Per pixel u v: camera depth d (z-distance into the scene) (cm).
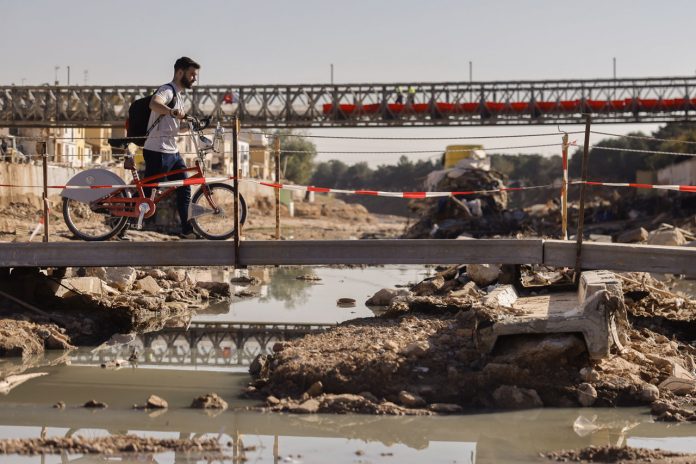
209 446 827
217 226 1391
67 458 784
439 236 4569
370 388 997
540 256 1435
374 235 5881
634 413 954
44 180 1441
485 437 869
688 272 1329
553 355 998
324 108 5497
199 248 1391
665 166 9156
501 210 4978
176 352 1357
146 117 1283
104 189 1327
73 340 1425
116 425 909
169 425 909
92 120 5381
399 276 2828
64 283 1620
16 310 1466
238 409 970
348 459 797
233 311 1838
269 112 5456
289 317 1744
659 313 1434
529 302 1272
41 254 1418
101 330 1512
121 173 3369
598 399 980
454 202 4806
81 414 953
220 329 1583
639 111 5525
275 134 1488
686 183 7238
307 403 961
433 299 1457
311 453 816
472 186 5081
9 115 5388
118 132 6931
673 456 787
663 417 931
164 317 1727
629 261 1373
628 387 991
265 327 1611
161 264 1397
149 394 1055
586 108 5503
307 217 9300
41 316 1456
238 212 1370
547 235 4222
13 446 802
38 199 4547
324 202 11062
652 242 2891
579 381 997
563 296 1349
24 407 982
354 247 1429
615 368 1032
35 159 4978
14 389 1078
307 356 1080
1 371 1179
